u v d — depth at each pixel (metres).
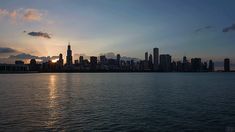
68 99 70.81
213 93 88.19
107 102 63.81
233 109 52.22
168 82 171.75
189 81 188.12
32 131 34.31
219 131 34.69
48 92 94.25
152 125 37.72
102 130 35.06
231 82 172.50
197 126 37.19
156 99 69.94
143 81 188.62
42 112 48.81
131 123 39.06
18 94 85.75
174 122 39.72
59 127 36.59
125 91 98.00
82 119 42.06
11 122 39.53
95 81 192.12
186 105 58.06
